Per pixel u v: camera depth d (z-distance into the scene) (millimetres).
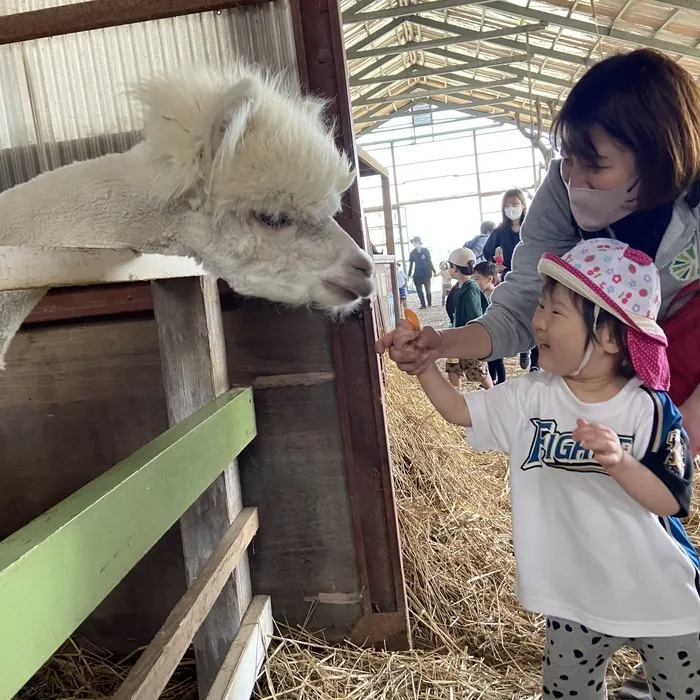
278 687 1992
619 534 1253
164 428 2209
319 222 1660
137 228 1593
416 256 16328
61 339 2197
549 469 1327
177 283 1879
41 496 2285
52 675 2225
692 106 1185
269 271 1655
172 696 2131
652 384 1198
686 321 1361
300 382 2178
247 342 2174
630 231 1371
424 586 2439
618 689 1845
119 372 2201
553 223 1559
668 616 1233
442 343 1488
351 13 11461
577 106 1240
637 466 1132
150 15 1988
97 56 2217
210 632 2002
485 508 3150
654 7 9664
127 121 2275
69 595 921
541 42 13328
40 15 2004
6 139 2318
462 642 2234
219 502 1991
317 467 2219
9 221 1494
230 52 2119
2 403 2238
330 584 2266
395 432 3303
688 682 1284
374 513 2213
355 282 1686
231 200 1554
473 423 1395
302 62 1988
